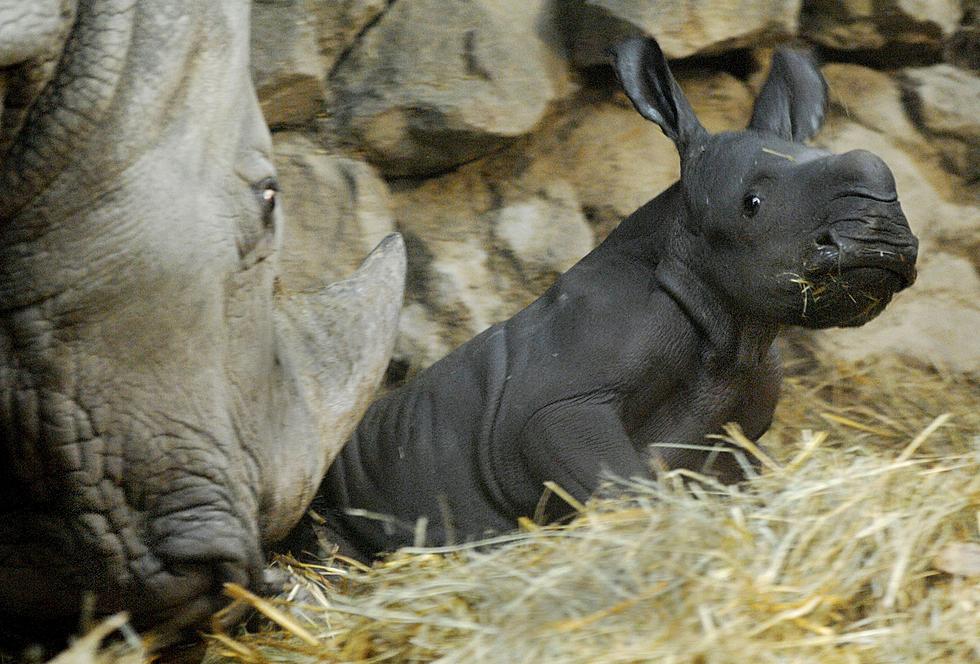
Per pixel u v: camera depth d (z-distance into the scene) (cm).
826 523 1127
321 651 1095
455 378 1541
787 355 1939
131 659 991
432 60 1825
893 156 2067
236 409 1052
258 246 1056
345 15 1816
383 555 1523
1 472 1006
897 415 1848
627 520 1143
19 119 934
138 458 994
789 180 1331
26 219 953
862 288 1273
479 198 1892
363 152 1831
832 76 2117
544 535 1188
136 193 959
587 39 1905
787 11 1980
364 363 1217
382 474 1550
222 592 1038
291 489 1114
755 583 1043
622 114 1972
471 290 1828
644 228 1522
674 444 1423
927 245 2034
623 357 1430
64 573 1016
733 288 1385
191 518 1007
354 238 1789
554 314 1496
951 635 1023
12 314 966
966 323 2016
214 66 1006
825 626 1047
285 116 1820
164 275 969
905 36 2103
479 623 1063
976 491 1171
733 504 1186
